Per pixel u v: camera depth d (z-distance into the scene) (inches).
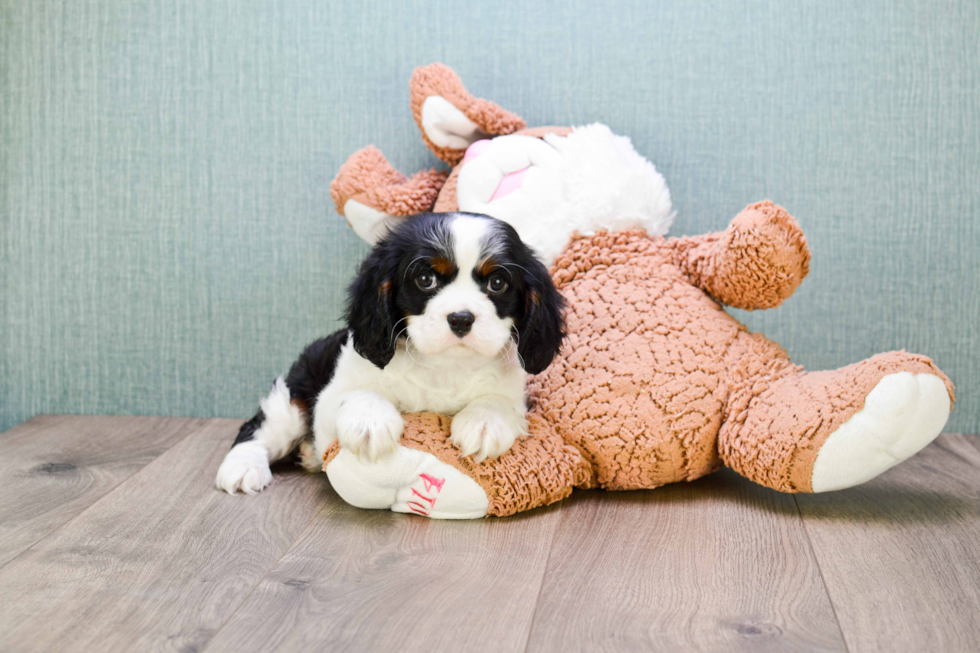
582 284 60.9
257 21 74.0
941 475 61.4
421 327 48.4
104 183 76.6
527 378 58.9
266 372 77.9
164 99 75.3
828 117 72.2
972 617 39.0
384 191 68.1
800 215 73.4
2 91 75.9
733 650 36.0
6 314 78.7
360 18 73.6
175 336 78.0
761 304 58.6
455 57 73.6
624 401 55.4
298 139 75.2
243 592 41.3
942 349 74.1
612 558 45.8
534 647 36.1
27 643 36.0
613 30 72.5
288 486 58.4
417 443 50.6
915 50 71.2
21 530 49.6
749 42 71.9
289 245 76.4
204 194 76.2
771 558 45.9
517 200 61.8
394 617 38.7
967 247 72.9
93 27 74.7
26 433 72.4
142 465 63.4
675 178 73.9
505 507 51.4
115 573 43.4
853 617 39.0
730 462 55.1
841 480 51.0
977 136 71.7
